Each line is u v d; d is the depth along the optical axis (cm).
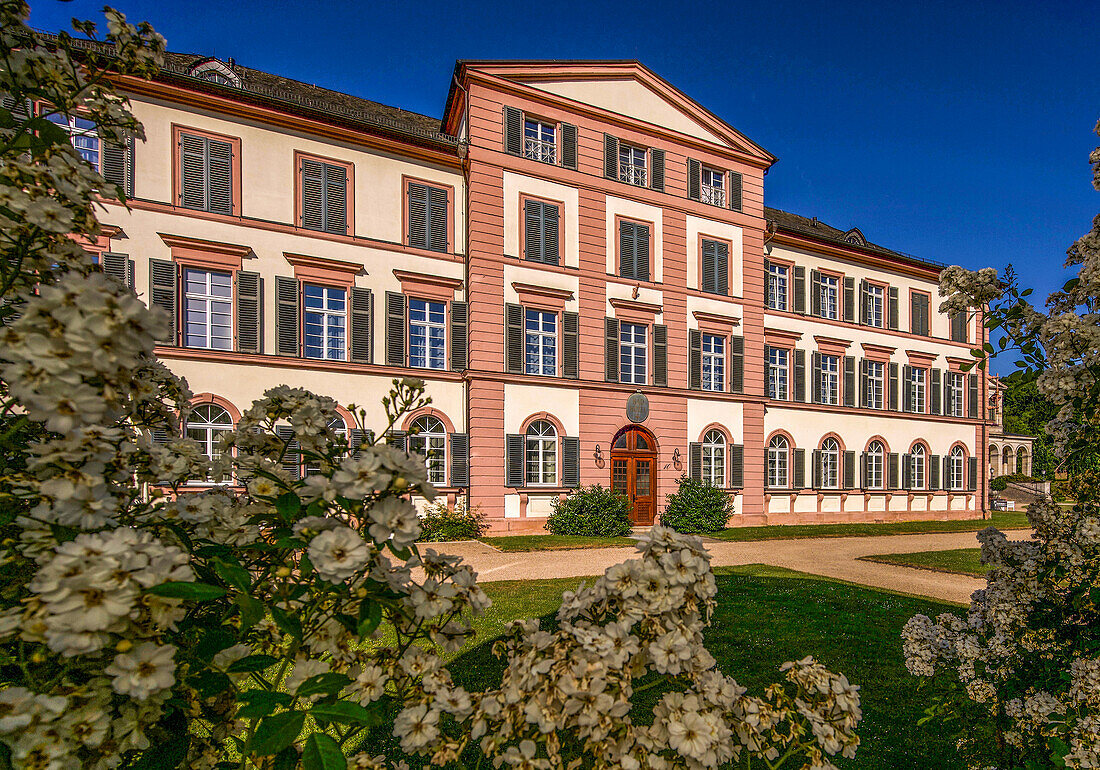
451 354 1544
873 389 2241
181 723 134
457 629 164
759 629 611
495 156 1593
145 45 193
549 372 1652
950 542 1537
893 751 358
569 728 149
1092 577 236
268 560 174
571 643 148
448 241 1598
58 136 172
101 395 116
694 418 1806
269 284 1377
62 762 105
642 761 142
